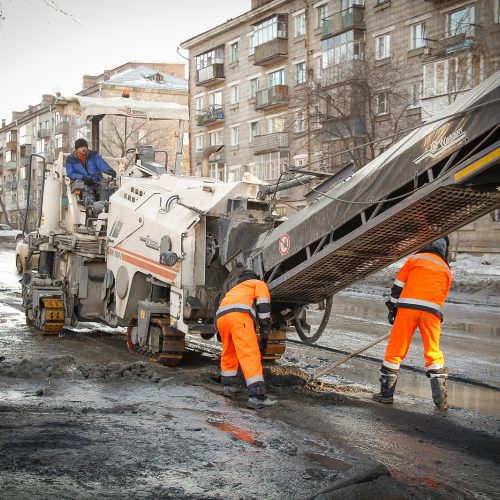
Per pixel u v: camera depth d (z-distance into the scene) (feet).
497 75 18.07
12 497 12.09
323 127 91.61
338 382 25.27
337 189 21.68
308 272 22.81
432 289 21.63
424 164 18.69
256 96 138.51
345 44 113.09
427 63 90.38
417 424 19.58
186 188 28.37
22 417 17.79
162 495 12.63
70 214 36.06
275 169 134.00
